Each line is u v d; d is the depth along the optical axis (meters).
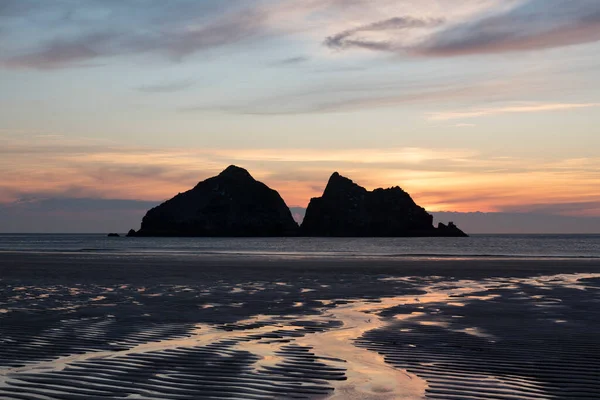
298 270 28.83
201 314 13.17
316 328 11.12
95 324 11.55
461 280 23.16
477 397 6.22
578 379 6.96
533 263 35.78
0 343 9.38
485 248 82.19
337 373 7.32
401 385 6.73
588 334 10.23
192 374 7.22
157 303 15.36
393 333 10.45
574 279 23.72
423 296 17.22
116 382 6.82
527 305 14.86
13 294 17.67
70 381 6.86
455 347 9.03
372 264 34.56
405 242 135.88
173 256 46.97
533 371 7.38
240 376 7.14
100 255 48.91
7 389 6.50
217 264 34.41
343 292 18.33
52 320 12.09
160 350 8.80
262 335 10.28
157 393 6.36
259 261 38.28
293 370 7.46
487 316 12.74
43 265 33.31
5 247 80.69
